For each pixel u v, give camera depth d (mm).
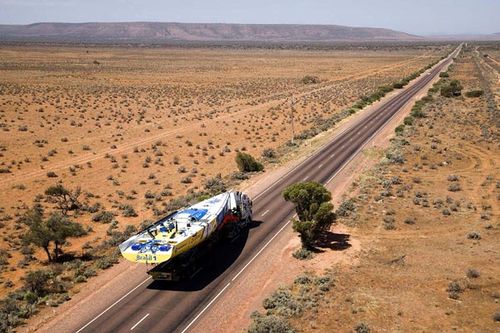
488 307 27734
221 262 36094
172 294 31562
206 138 87812
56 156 74562
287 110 116938
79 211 50750
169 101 132500
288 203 49125
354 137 81562
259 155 74125
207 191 54750
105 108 118188
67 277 34719
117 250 39500
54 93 139125
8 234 44531
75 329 27828
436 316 26969
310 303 28594
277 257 36312
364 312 27594
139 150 78438
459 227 40938
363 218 43531
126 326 27906
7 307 29688
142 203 53250
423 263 33938
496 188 51688
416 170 60156
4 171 65500
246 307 29281
